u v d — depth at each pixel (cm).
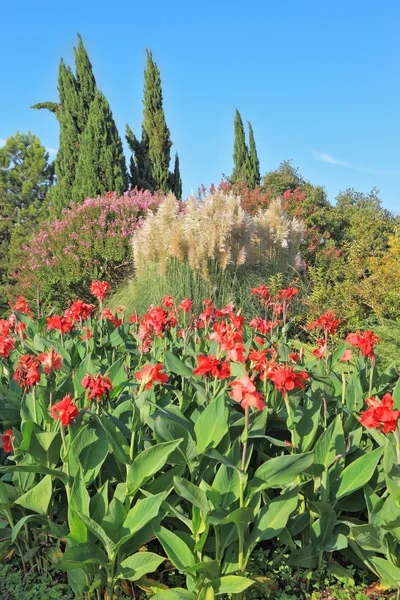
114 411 328
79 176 1898
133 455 287
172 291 907
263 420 300
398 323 850
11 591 276
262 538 253
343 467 288
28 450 280
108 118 1889
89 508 255
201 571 247
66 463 276
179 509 272
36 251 1404
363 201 1953
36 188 4234
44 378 387
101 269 1324
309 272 1149
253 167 2634
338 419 291
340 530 289
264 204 1655
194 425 289
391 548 256
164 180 2372
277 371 281
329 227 1725
